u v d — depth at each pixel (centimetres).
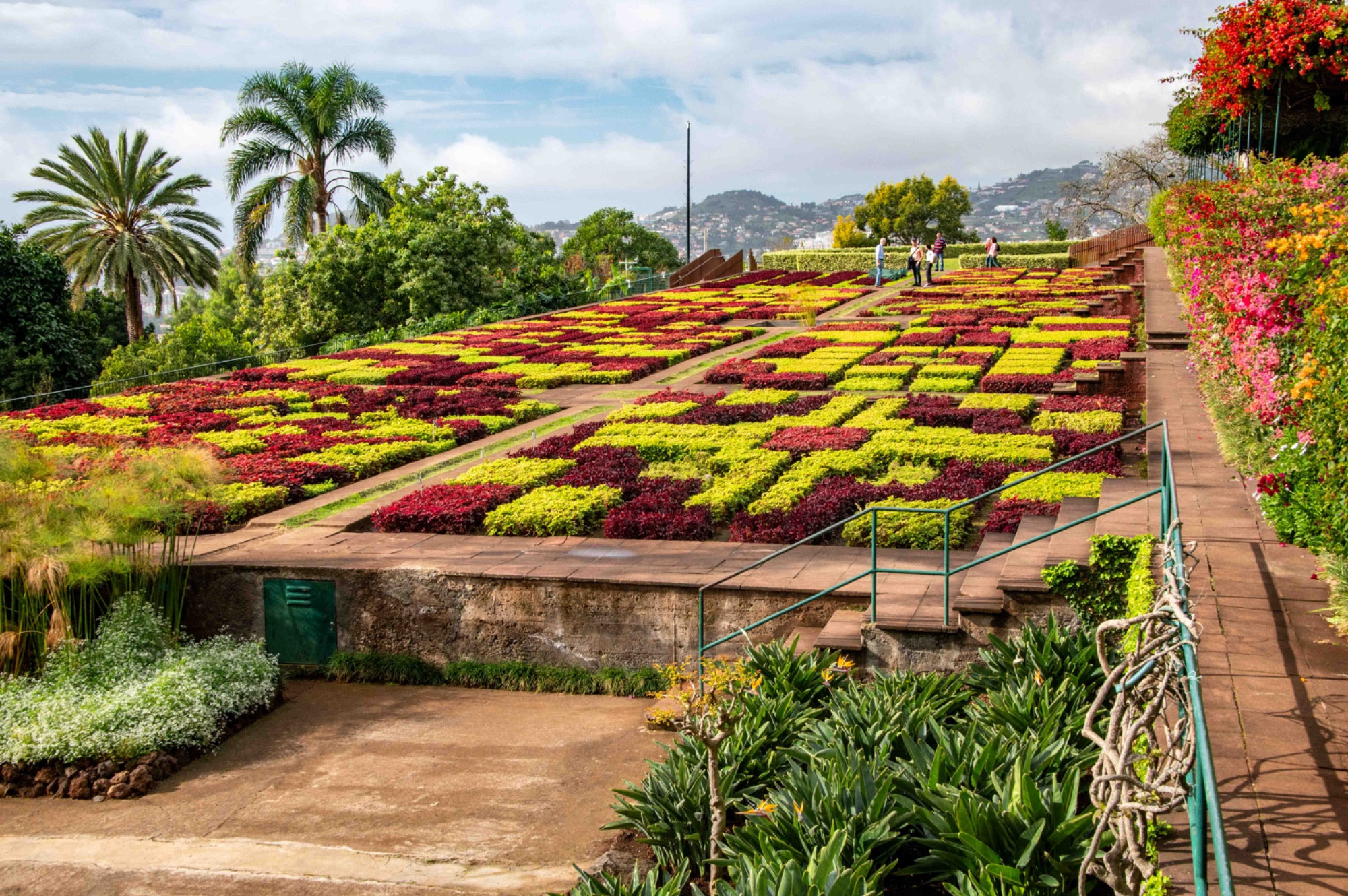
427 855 704
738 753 713
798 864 527
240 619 1100
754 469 1402
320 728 940
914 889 562
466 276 4019
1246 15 1739
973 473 1337
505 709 966
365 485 1500
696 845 654
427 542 1182
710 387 2195
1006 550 836
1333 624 629
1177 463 1089
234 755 890
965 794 530
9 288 3164
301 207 4178
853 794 596
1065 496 1177
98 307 4381
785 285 4547
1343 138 1975
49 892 681
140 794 821
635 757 845
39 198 3806
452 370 2484
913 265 4025
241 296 4716
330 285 3841
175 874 695
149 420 1986
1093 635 778
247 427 1934
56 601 979
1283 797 458
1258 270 1012
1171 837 459
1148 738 502
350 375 2473
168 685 905
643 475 1459
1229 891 277
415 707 980
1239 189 1365
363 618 1070
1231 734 512
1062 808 527
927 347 2386
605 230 7925
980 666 810
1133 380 1764
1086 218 5578
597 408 2039
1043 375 1947
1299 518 736
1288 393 846
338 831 743
